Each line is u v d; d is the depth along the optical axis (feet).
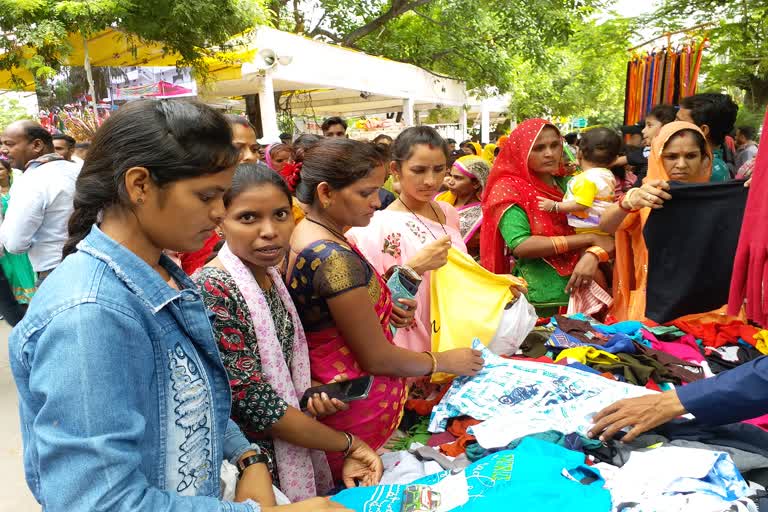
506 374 6.61
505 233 10.27
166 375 3.33
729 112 10.49
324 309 5.63
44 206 11.68
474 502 4.52
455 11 44.11
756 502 4.62
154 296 3.24
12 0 17.29
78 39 22.58
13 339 3.11
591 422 5.54
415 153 7.97
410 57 45.24
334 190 5.65
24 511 8.97
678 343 8.10
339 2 42.22
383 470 5.65
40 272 12.14
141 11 20.21
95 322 2.90
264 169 4.97
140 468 3.14
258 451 4.59
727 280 7.80
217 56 23.49
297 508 3.73
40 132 12.73
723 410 4.96
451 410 6.46
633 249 9.28
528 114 68.69
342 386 5.62
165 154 3.05
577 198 9.77
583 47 35.58
